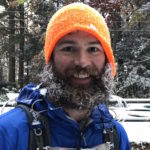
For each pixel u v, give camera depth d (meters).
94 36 0.57
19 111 0.58
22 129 0.56
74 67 0.56
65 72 0.57
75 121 0.58
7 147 0.54
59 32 0.57
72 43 0.57
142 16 5.73
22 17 8.08
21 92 0.62
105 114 0.63
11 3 6.28
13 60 9.08
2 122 0.56
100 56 0.59
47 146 0.56
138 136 1.81
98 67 0.58
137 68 6.14
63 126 0.58
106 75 0.60
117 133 0.65
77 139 0.58
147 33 6.44
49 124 0.57
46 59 0.61
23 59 8.29
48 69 0.60
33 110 0.58
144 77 5.96
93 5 5.01
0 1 8.08
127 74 6.29
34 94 0.60
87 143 0.59
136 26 6.46
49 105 0.57
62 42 0.57
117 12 5.44
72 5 0.59
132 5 5.66
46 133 0.56
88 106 0.58
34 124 0.56
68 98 0.57
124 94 5.85
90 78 0.58
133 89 5.88
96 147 0.60
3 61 9.63
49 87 0.58
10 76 9.09
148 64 6.37
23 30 8.20
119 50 6.57
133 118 2.19
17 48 9.04
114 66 0.63
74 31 0.56
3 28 8.26
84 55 0.57
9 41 8.28
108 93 0.60
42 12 7.27
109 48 0.59
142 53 6.42
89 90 0.57
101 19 0.61
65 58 0.57
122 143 0.66
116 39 6.49
